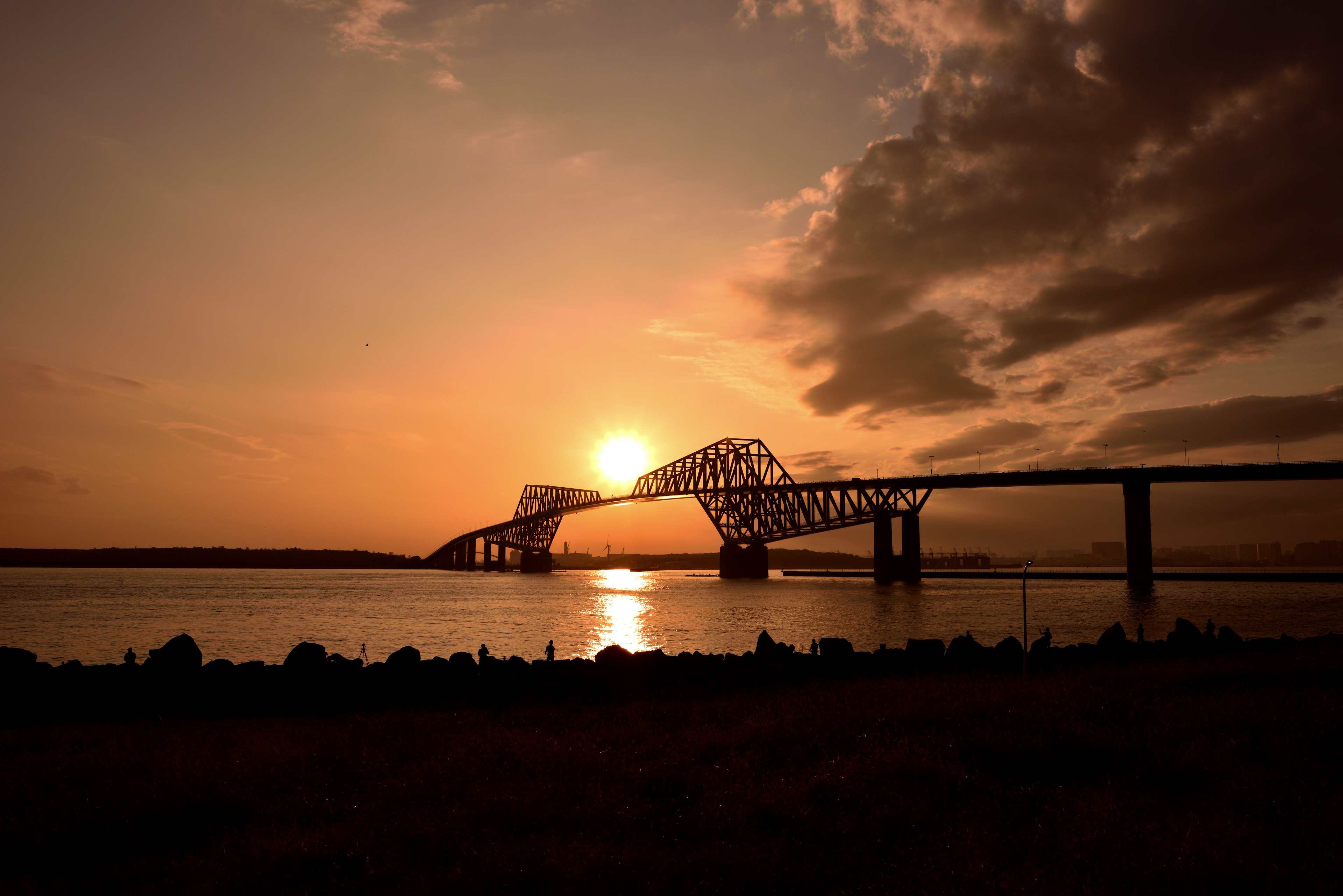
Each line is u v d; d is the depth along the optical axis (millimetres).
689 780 10234
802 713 15016
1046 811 8695
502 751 12180
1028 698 15516
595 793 9703
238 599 119688
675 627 69625
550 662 27188
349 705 21266
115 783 10398
